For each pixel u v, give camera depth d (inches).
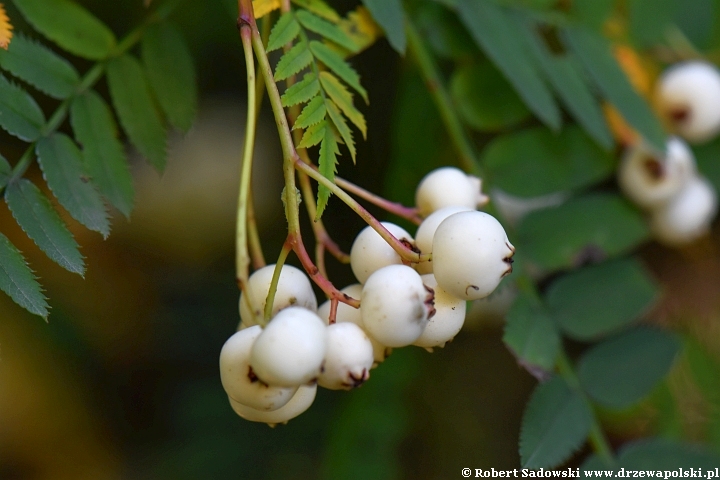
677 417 15.6
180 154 22.0
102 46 11.8
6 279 10.7
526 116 12.9
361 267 10.7
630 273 12.8
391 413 15.2
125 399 19.7
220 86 18.6
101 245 21.1
